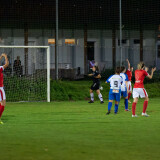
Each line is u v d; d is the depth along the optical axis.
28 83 50.50
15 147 19.67
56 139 21.77
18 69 53.38
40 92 49.84
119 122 28.33
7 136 22.73
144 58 76.12
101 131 24.41
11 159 17.19
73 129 25.20
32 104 43.69
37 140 21.47
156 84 56.53
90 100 48.56
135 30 76.44
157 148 19.48
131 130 24.75
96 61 75.88
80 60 74.25
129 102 44.28
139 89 31.12
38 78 51.41
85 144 20.36
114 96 32.88
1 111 27.66
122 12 75.44
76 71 71.94
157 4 76.25
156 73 61.69
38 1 72.25
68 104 43.41
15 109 38.06
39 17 72.31
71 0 73.69
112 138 22.06
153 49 75.00
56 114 33.56
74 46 73.81
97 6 75.00
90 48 76.44
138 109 37.44
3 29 71.12
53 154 18.09
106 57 76.25
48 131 24.42
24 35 71.44
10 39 71.31
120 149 19.20
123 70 35.66
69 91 50.72
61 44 72.38
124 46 75.56
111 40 76.12
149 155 17.98
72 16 73.75
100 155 17.92
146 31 76.69
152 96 52.69
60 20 73.00
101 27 75.44
